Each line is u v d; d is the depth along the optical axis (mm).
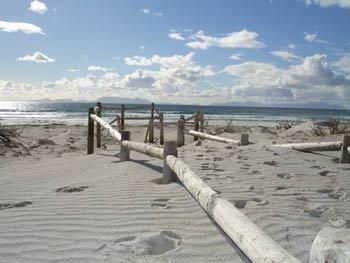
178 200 3959
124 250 2742
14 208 3895
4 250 2791
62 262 2578
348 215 3500
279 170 5641
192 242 2861
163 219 3379
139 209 3686
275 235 2936
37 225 3312
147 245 2812
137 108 13398
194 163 6230
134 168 6082
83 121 30906
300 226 3143
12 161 9867
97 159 8148
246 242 2232
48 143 13188
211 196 3119
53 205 3936
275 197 4055
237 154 7238
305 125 15844
